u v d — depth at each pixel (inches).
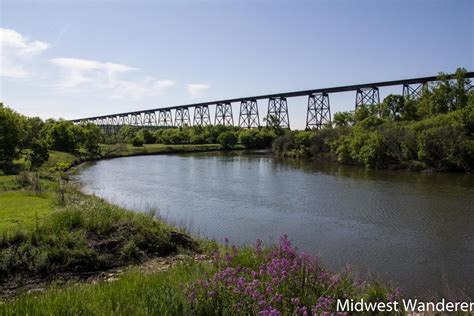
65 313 239.9
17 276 436.8
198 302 244.8
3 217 607.8
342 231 750.5
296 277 267.9
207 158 2699.3
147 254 537.3
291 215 888.3
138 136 3656.5
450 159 1678.2
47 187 1038.4
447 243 673.0
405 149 1831.9
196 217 871.1
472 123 1847.9
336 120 3095.5
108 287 309.0
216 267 333.4
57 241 496.4
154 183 1434.5
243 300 234.5
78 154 2586.1
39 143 1561.3
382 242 678.5
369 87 2760.8
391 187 1280.8
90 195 1045.8
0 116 1492.4
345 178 1534.2
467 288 482.0
